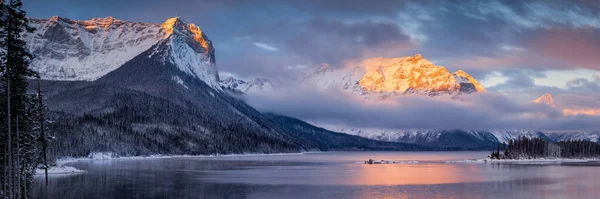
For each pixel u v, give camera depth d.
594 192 138.75
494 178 182.00
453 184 159.00
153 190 140.38
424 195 132.75
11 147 82.69
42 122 113.81
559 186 152.88
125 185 151.38
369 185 156.88
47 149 187.38
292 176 193.25
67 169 195.88
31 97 90.44
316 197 129.25
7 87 76.00
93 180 164.62
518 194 134.62
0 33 74.00
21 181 96.94
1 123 81.94
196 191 140.00
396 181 170.88
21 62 77.44
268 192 139.25
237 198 127.25
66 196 123.69
